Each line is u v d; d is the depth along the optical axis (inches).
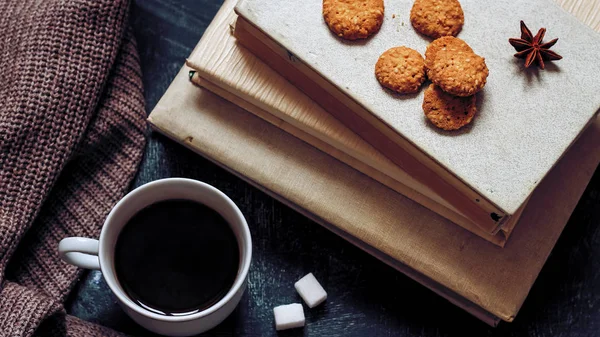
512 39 25.0
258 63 26.9
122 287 25.7
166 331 25.3
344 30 25.1
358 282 27.7
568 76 25.1
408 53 24.8
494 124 24.7
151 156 28.5
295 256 27.8
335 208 26.9
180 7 29.7
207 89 27.9
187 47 29.4
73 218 27.4
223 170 28.4
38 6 27.4
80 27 27.3
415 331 27.4
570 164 27.2
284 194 27.1
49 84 26.8
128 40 28.5
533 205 26.8
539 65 25.0
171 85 28.3
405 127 24.7
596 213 28.0
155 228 26.0
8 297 25.3
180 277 25.9
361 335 27.3
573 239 27.8
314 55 25.2
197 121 27.7
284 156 27.4
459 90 24.1
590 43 25.5
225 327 27.3
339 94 25.5
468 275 26.3
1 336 24.7
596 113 25.0
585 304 27.4
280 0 25.5
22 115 26.5
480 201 24.8
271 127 27.6
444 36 25.1
